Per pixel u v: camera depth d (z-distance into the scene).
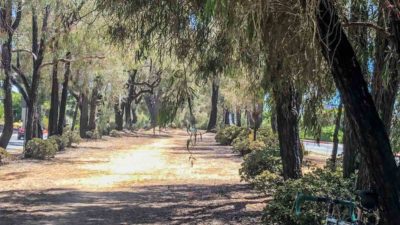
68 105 66.81
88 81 30.67
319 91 5.73
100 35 8.41
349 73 4.25
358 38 5.32
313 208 6.33
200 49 6.25
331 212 4.75
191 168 21.16
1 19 17.83
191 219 9.90
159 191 14.28
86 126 43.41
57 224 9.42
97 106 49.97
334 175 8.41
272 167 13.34
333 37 4.14
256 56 5.50
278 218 6.93
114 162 23.88
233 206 11.26
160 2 5.64
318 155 24.64
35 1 16.81
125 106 65.62
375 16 5.01
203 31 5.96
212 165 22.59
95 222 9.63
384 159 4.25
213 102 55.19
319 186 7.11
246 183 15.70
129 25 6.28
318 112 6.26
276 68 5.60
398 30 4.32
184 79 6.13
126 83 41.44
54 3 12.86
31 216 10.15
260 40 4.21
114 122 63.56
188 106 6.33
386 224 4.38
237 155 27.80
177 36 6.03
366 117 4.25
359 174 6.15
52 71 28.22
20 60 25.92
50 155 24.31
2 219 9.74
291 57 4.91
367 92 4.29
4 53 21.30
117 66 25.55
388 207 4.27
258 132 28.34
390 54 4.77
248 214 10.12
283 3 4.24
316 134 6.20
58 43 14.88
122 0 5.84
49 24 18.91
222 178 17.75
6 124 23.27
